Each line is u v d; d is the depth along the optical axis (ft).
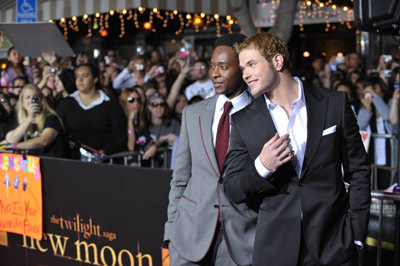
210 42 50.31
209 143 10.05
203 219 9.93
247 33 21.13
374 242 14.73
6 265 16.34
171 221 10.64
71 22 47.80
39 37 21.76
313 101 8.64
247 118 9.00
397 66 24.88
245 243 9.56
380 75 26.14
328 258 8.31
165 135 20.89
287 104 8.72
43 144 18.84
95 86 20.94
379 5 7.84
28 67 31.40
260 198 9.02
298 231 8.41
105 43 55.16
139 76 29.09
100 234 13.74
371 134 21.58
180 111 24.06
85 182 13.98
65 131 19.77
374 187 19.92
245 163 8.98
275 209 8.66
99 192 13.67
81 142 20.51
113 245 13.47
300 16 35.35
